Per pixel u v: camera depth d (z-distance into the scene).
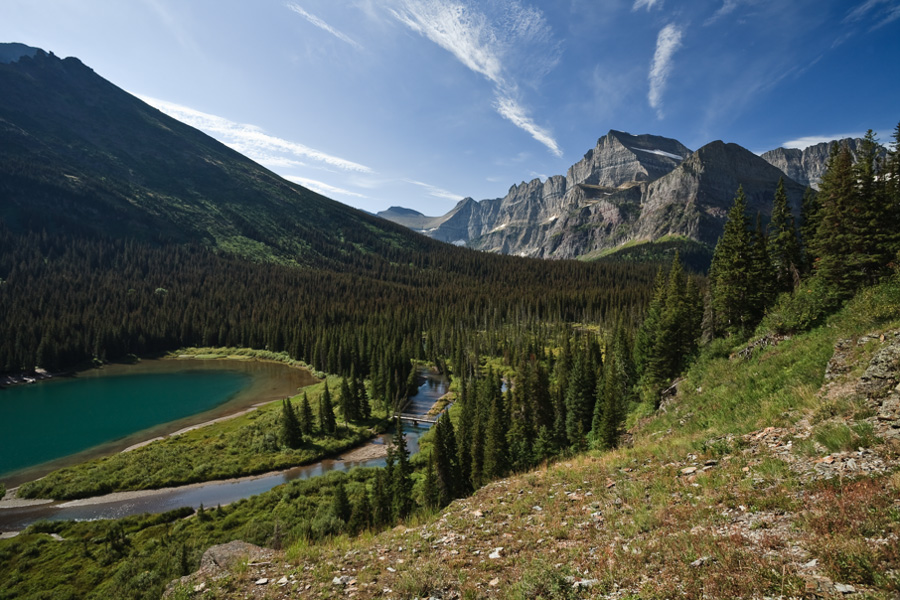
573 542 9.28
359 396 82.12
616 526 9.42
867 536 6.15
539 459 37.75
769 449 11.59
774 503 8.13
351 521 34.94
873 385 11.62
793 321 24.30
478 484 39.84
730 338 34.62
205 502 49.00
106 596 29.56
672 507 9.55
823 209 37.41
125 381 115.69
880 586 5.10
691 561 6.82
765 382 18.89
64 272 180.12
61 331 131.62
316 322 155.88
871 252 32.06
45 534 41.12
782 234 47.66
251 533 36.88
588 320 150.12
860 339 15.05
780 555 6.28
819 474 8.91
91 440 70.75
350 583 9.38
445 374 115.06
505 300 176.38
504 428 46.47
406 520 14.95
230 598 9.50
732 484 9.91
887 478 7.64
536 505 12.59
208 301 179.25
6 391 105.81
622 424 33.22
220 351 154.12
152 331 153.25
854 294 23.59
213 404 92.12
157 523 43.09
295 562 11.09
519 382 60.47
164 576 30.28
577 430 45.69
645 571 6.98
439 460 40.38
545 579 7.44
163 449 63.34
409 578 8.75
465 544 10.57
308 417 69.81
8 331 125.44
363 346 117.81
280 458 60.25
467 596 7.79
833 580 5.46
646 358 52.91
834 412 12.06
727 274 40.38
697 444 14.21
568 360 75.50
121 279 188.62
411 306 179.12
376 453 64.19
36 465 61.22
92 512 47.06
